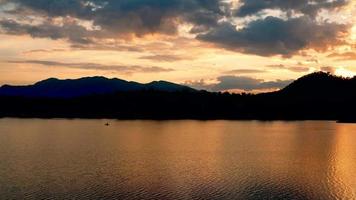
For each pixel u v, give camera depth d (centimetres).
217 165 8875
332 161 9588
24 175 7469
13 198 5769
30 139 15700
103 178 7212
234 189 6309
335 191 6209
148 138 16662
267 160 9762
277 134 19250
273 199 5719
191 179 7138
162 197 5828
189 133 19900
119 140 15625
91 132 19938
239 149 12444
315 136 18100
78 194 5997
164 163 9162
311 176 7450
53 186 6519
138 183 6775
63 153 11100
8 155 10538
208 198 5769
